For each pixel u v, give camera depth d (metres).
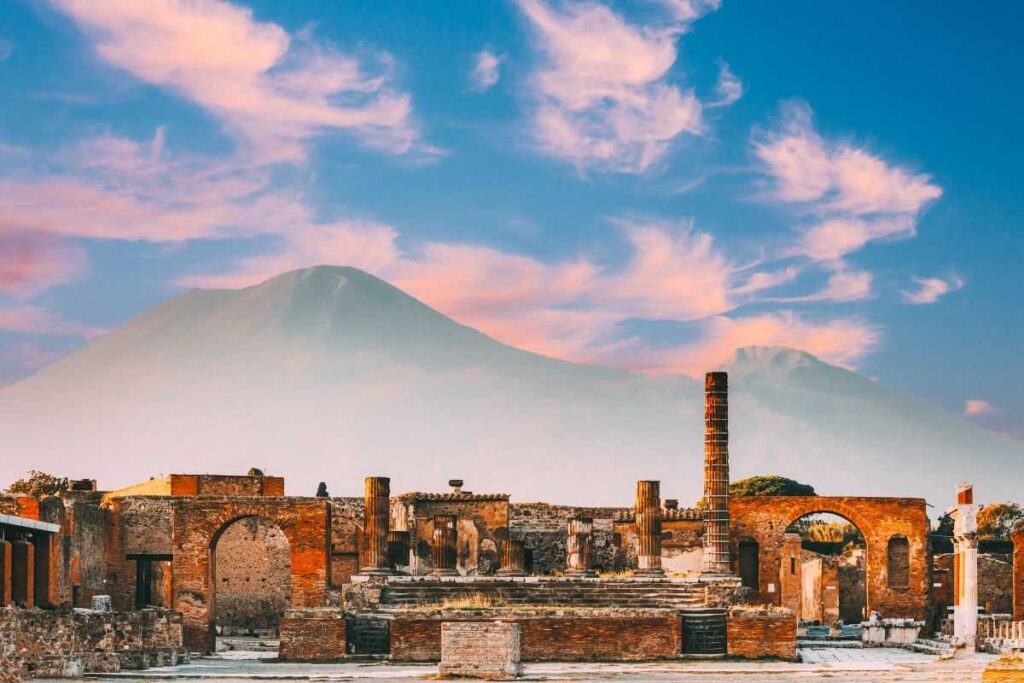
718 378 106.12
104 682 73.44
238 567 115.69
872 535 112.06
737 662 87.31
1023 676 54.25
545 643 87.81
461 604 92.81
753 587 113.88
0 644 69.62
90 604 105.00
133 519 110.81
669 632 88.44
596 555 111.31
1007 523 167.00
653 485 103.38
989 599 121.19
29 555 76.75
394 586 97.12
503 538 109.56
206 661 89.44
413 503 110.44
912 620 106.69
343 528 114.94
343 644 89.06
